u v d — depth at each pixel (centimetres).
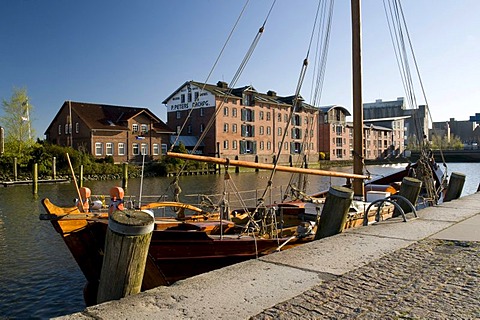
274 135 6650
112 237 410
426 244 541
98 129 4859
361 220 941
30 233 1588
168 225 838
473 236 586
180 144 5197
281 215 925
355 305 333
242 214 1084
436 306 333
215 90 5925
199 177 4766
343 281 391
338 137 8188
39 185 3566
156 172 4934
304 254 489
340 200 664
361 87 1173
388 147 9662
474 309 327
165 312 316
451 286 381
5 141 4291
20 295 976
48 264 1206
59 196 2762
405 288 374
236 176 4906
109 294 414
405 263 453
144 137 5303
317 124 7481
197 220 965
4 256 1284
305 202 1095
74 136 5125
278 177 4719
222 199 984
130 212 438
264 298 346
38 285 1039
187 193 3023
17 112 4562
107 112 5331
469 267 439
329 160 7831
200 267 761
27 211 2111
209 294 355
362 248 518
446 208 858
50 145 4472
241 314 313
